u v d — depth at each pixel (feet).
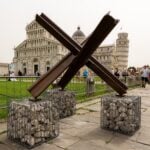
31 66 273.54
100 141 12.80
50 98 17.93
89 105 24.76
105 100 15.11
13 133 12.51
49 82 13.15
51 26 14.80
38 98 13.39
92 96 32.14
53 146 11.88
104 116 15.17
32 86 12.96
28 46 278.26
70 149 11.53
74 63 14.84
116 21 12.32
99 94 34.88
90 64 15.19
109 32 12.50
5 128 14.67
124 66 288.71
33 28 275.18
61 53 253.03
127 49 292.61
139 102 15.74
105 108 15.12
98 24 12.03
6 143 12.16
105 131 14.69
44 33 264.93
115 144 12.38
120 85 15.38
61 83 18.13
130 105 14.10
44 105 12.45
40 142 12.14
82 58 14.20
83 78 32.12
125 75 56.49
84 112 20.88
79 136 13.60
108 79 15.24
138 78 62.49
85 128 15.37
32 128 11.59
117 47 292.81
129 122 14.07
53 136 13.15
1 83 26.05
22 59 282.97
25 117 11.80
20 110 12.07
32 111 11.60
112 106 14.74
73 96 19.71
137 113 15.26
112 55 265.95
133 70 74.28
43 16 15.02
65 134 13.94
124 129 14.21
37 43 270.67
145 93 40.91
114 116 14.66
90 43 13.00
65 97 18.72
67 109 18.92
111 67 261.85
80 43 15.79
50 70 13.60
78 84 31.35
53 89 19.12
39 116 12.04
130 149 11.69
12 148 11.50
